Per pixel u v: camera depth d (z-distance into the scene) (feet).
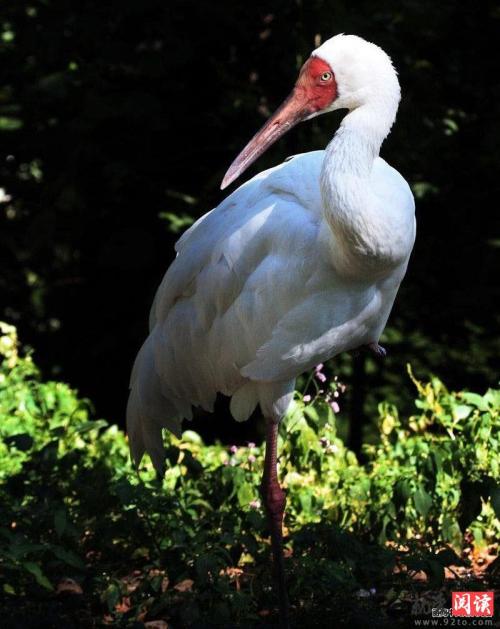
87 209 61.72
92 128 56.70
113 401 64.44
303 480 34.76
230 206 29.60
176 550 29.73
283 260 27.91
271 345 28.84
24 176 64.80
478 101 59.98
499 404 33.86
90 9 59.00
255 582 30.04
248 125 58.18
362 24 55.62
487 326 63.05
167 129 58.29
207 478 33.45
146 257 59.41
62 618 28.25
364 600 28.45
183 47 56.80
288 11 56.39
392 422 36.86
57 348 65.62
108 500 32.24
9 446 33.42
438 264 62.18
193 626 27.27
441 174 59.31
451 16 59.26
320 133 54.60
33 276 66.80
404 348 63.36
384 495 32.60
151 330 32.78
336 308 28.17
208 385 31.68
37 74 61.82
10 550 27.50
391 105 26.55
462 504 31.07
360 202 25.71
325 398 34.45
